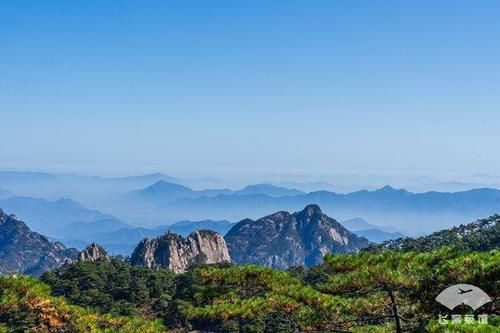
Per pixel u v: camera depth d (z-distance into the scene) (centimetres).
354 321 2023
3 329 1984
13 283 1925
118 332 2016
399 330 1933
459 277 1700
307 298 2041
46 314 1936
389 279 1795
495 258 1691
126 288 13488
